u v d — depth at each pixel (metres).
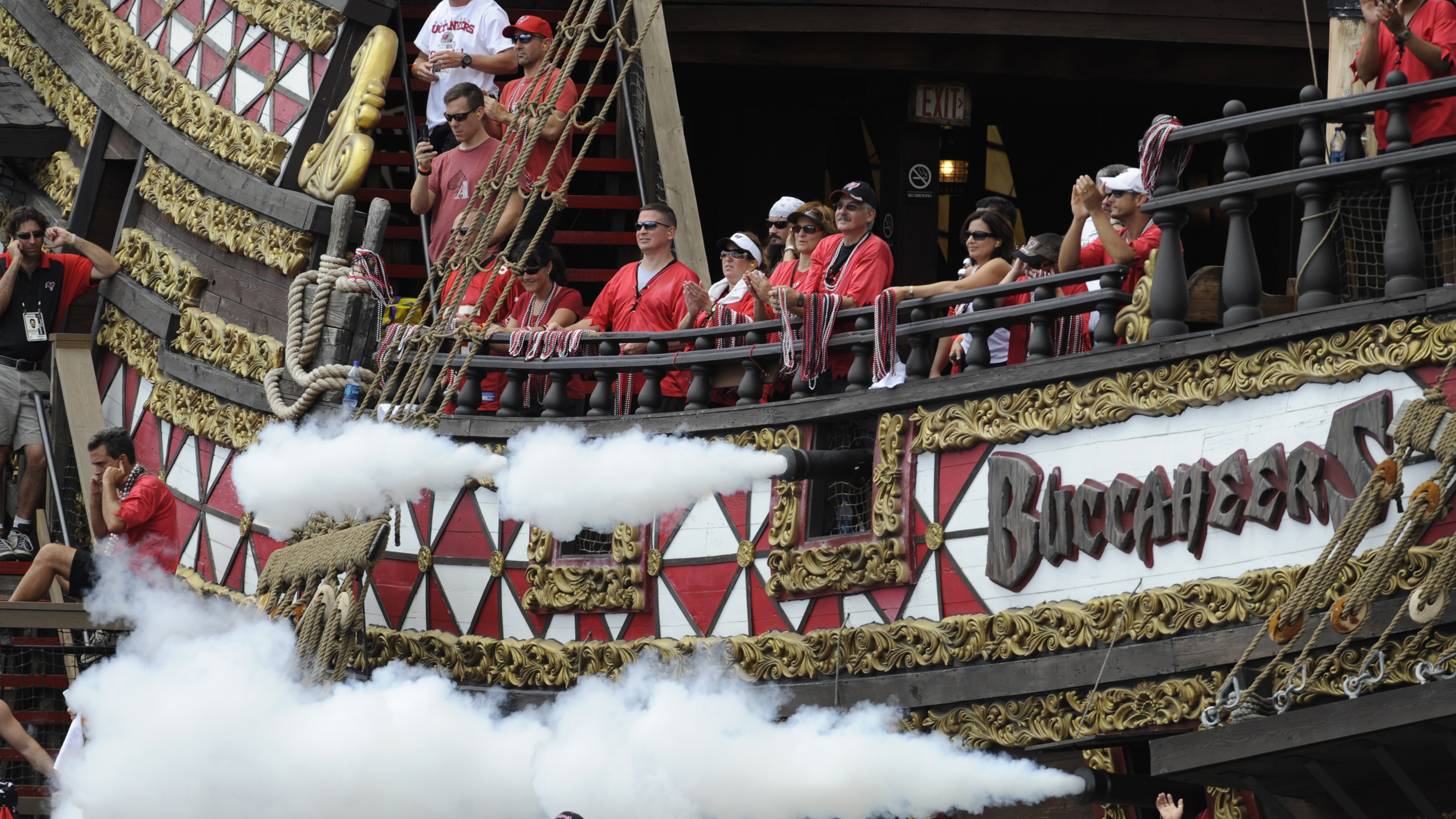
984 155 53.34
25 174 47.66
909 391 27.77
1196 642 23.69
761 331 30.03
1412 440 21.34
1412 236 22.31
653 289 34.16
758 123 53.88
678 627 30.67
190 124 41.41
